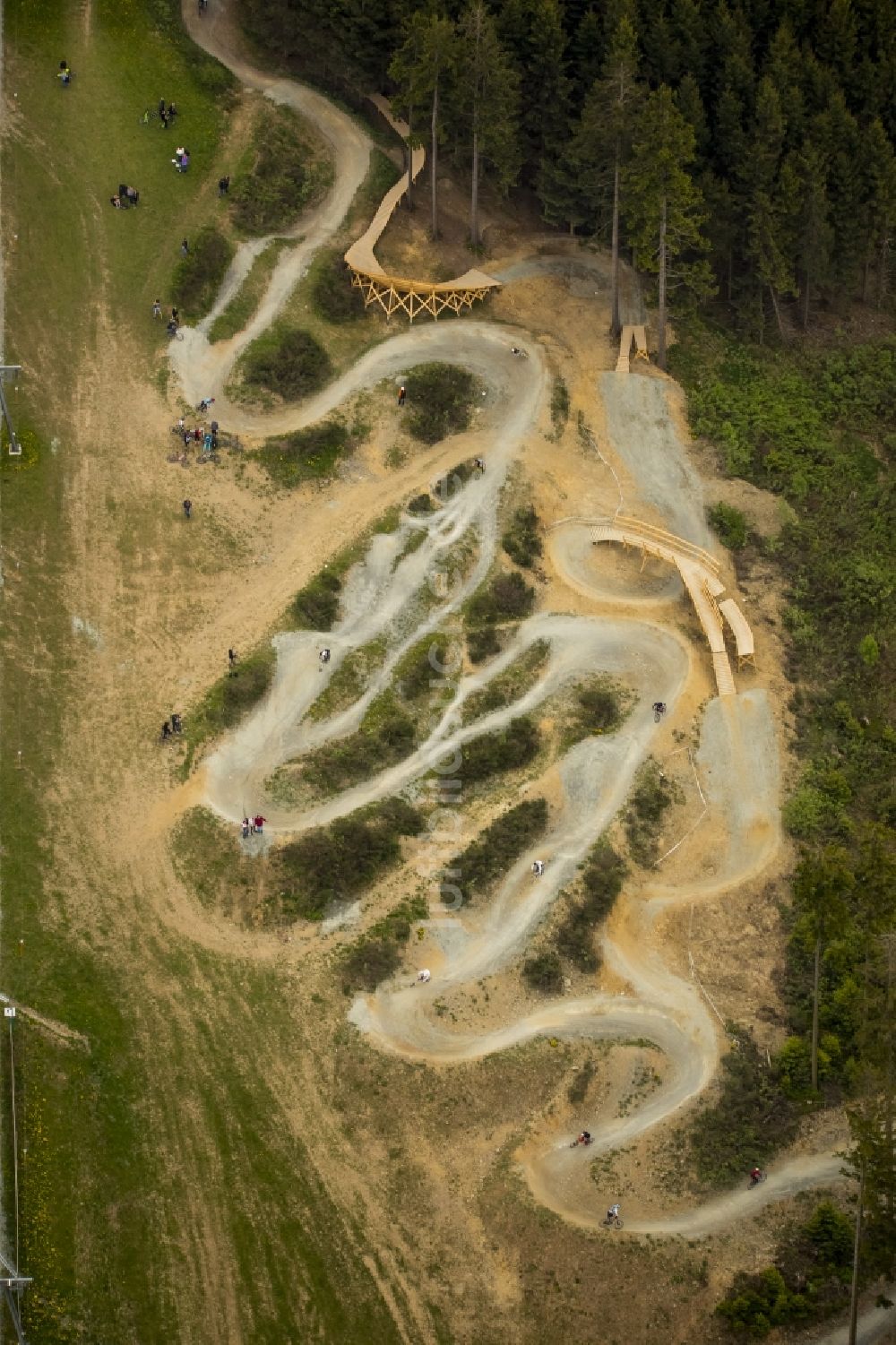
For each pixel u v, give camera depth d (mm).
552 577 124062
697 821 115812
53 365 126000
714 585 123125
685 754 117750
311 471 125250
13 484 119938
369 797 112500
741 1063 107688
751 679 122125
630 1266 100062
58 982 102688
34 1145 97625
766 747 119562
